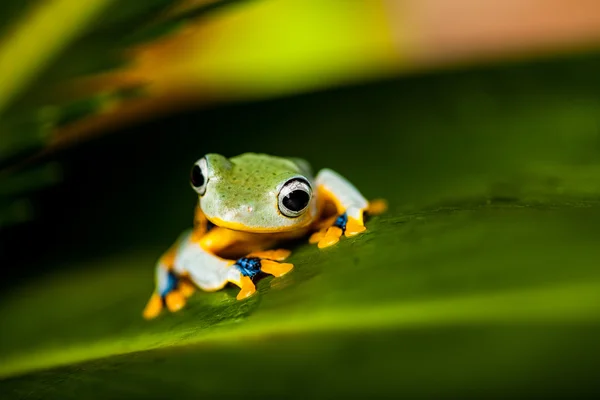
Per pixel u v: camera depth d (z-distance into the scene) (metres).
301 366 0.19
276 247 0.24
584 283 0.18
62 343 0.23
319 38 0.32
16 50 0.23
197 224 0.24
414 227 0.21
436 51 0.35
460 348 0.17
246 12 0.31
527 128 0.25
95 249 0.26
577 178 0.23
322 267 0.21
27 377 0.21
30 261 0.26
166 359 0.20
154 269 0.25
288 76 0.31
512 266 0.19
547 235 0.19
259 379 0.19
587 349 0.16
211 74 0.31
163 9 0.23
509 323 0.18
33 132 0.23
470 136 0.26
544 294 0.18
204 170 0.23
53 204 0.26
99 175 0.27
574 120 0.25
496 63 0.27
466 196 0.23
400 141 0.26
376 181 0.25
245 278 0.22
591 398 0.15
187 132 0.27
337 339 0.19
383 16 0.33
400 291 0.19
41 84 0.23
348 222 0.22
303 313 0.19
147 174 0.27
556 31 0.38
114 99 0.23
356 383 0.18
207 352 0.19
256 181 0.23
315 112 0.27
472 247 0.19
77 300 0.25
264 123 0.27
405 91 0.27
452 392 0.16
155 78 0.30
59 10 0.23
